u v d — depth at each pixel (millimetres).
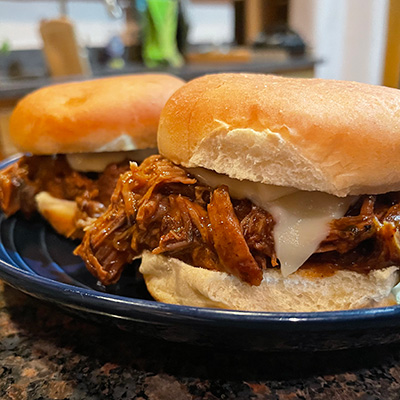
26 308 152
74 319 144
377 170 126
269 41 747
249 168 131
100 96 201
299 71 686
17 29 669
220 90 139
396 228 131
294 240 135
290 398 110
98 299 116
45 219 221
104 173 206
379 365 121
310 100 127
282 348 115
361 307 139
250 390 114
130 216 148
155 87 211
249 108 129
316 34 765
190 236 142
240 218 139
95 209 201
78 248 162
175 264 146
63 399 111
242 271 135
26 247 197
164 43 706
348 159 124
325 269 140
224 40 934
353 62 774
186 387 115
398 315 106
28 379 118
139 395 112
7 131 463
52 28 538
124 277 172
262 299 141
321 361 123
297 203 137
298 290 140
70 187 212
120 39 734
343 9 758
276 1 841
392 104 132
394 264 134
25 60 664
